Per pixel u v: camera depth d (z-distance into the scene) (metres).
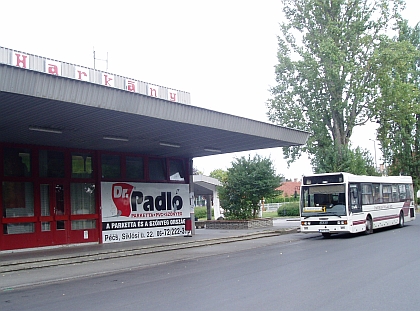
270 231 26.91
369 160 39.62
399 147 51.06
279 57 37.03
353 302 8.09
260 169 30.84
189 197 25.72
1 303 9.39
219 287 10.06
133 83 28.59
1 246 17.28
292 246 19.36
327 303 8.06
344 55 34.19
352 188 22.39
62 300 9.45
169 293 9.62
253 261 14.59
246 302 8.36
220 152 25.12
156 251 18.91
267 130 20.55
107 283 11.53
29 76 11.80
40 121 15.09
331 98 36.81
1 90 11.25
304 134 23.17
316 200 22.53
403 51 35.41
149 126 16.91
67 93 12.66
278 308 7.79
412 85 36.19
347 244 18.86
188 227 25.36
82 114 14.41
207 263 14.73
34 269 14.50
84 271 13.79
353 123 36.84
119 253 17.81
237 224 30.00
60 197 19.64
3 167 17.78
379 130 37.84
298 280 10.52
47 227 18.97
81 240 20.17
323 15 35.94
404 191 29.16
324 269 12.05
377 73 34.88
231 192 31.41
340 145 35.41
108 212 21.45
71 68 25.16
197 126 17.20
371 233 23.98
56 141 18.59
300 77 37.03
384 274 10.89
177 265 14.63
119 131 17.48
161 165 24.73
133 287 10.66
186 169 25.94
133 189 22.70
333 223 21.94
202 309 7.94
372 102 35.78
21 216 18.12
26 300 9.63
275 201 76.00
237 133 19.05
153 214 23.55
